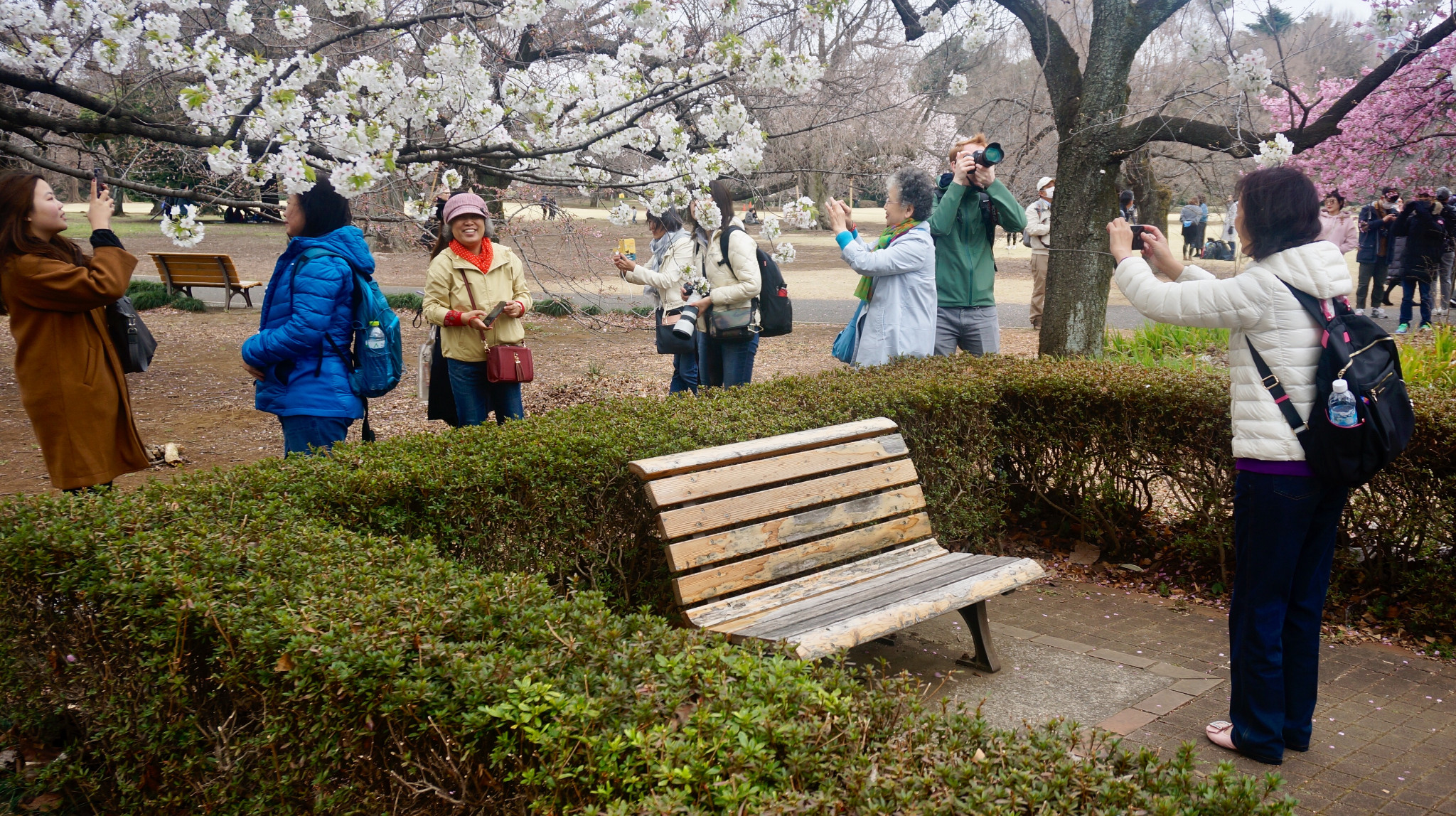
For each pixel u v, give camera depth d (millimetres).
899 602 3377
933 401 4758
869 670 1977
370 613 2102
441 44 5461
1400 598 4402
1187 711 3518
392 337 4652
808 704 1752
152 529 2795
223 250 30406
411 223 7523
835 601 3439
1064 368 5355
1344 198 13484
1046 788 1517
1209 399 4695
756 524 3555
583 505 3529
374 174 4730
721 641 2066
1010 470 5570
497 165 6379
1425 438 4188
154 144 7406
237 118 5352
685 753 1565
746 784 1479
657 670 1896
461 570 2598
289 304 4438
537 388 10961
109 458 4352
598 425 3889
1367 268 16141
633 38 9141
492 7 6273
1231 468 4707
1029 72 14258
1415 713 3533
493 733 1778
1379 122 12281
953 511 4957
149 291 18281
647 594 3674
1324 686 3785
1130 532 5262
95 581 2510
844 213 5852
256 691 2156
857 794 1479
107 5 5168
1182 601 4715
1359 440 2865
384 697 1875
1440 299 15375
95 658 2648
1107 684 3744
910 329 5750
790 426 4113
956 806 1457
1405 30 7219
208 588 2348
